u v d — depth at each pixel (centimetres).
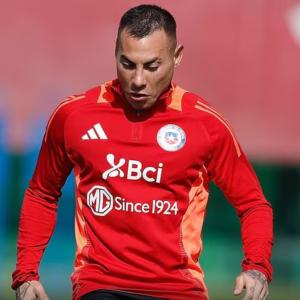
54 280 5284
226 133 1652
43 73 4038
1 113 4031
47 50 4038
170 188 1622
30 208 1719
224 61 4112
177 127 1636
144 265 1611
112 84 1647
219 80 4119
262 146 4184
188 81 4100
